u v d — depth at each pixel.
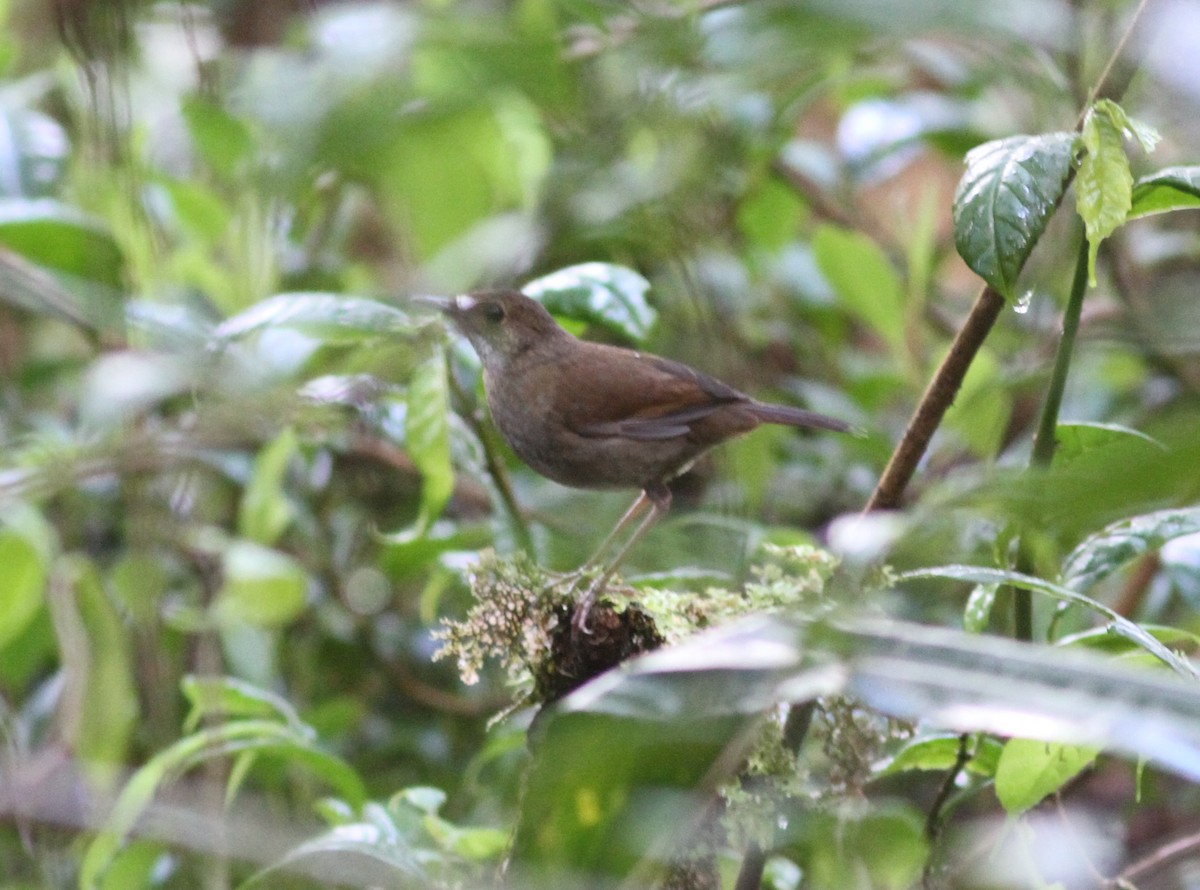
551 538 9.12
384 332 6.77
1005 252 4.89
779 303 12.43
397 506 11.24
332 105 3.18
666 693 3.72
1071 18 4.68
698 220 7.43
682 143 6.75
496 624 5.90
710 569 7.56
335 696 11.08
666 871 5.28
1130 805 9.07
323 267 10.55
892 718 6.02
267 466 8.95
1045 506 2.77
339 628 10.96
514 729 8.81
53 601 8.92
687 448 8.62
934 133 11.69
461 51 3.50
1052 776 5.54
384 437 9.99
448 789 10.17
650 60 3.79
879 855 6.05
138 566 8.32
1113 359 10.71
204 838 6.88
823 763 6.54
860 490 10.76
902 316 11.21
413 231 7.79
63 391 11.41
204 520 10.39
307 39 4.42
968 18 2.87
